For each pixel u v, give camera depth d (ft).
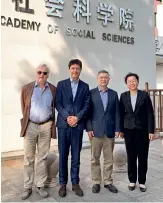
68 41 19.22
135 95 11.27
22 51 17.26
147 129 11.21
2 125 16.57
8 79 16.75
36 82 10.86
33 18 17.63
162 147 19.69
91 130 11.15
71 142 10.90
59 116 10.91
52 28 18.43
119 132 11.25
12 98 16.88
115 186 11.92
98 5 20.76
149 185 12.14
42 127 10.75
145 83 22.52
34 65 17.72
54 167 11.69
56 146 18.44
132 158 11.35
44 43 18.13
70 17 19.27
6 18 16.61
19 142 17.16
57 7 18.58
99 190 11.30
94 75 20.70
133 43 23.11
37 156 11.10
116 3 21.90
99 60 20.94
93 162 11.35
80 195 10.74
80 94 10.77
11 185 12.19
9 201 10.35
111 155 11.36
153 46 24.67
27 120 10.64
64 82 10.96
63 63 18.99
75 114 10.65
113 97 11.25
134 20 23.17
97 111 11.09
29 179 10.78
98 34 20.85
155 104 23.06
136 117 11.07
